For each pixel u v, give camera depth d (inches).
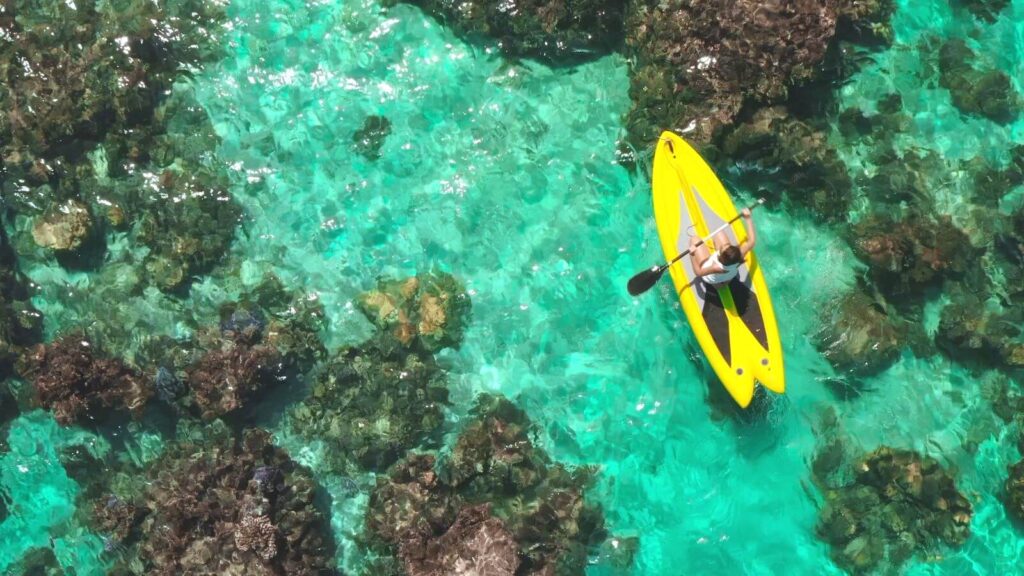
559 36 514.3
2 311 493.4
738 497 484.4
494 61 528.4
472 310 504.1
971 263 496.7
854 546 468.4
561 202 516.4
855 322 489.1
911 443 485.7
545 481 474.0
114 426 491.5
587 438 491.5
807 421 489.4
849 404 492.4
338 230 515.8
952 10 533.6
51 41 516.1
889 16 529.7
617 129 517.7
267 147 524.1
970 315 489.4
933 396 492.1
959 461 482.6
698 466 487.5
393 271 509.4
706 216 486.3
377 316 494.6
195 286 504.1
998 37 534.3
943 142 521.0
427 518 454.3
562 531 460.1
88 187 507.2
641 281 462.0
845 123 517.0
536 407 494.6
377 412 478.6
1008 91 520.7
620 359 500.1
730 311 477.7
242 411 486.0
